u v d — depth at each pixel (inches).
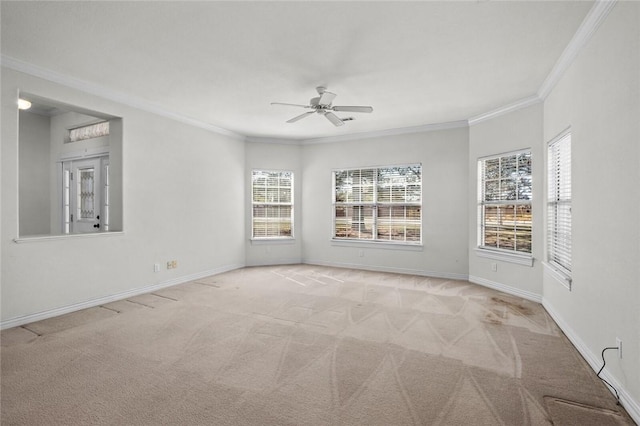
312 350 110.7
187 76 143.9
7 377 93.0
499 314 147.2
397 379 92.4
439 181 223.5
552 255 150.0
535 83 150.3
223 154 238.8
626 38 80.5
